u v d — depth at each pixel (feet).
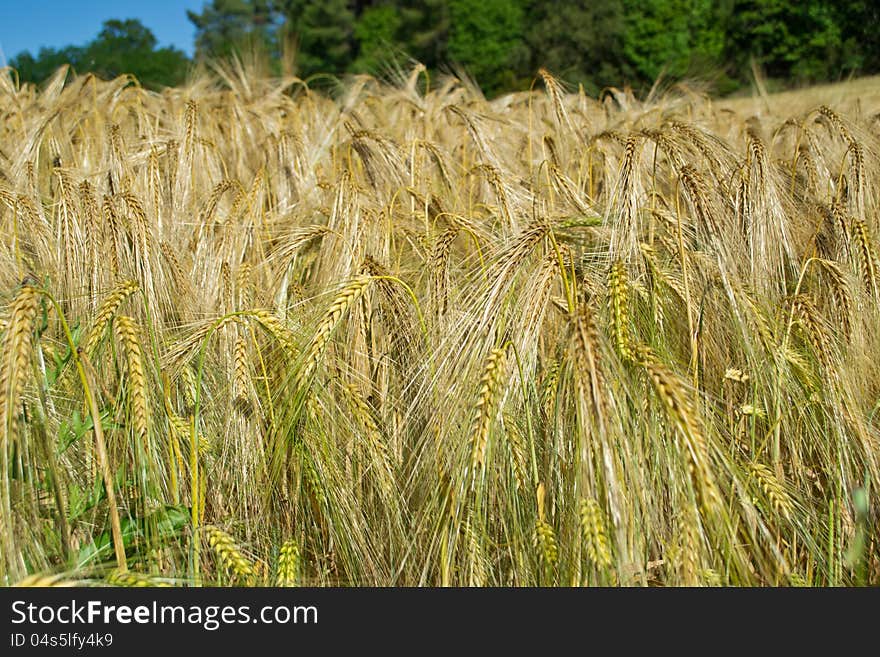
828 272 10.21
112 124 16.87
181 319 11.09
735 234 10.69
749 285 10.27
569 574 7.59
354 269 11.28
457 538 7.98
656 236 11.21
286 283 11.43
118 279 10.43
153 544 7.90
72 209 11.18
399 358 10.21
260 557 8.84
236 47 30.01
